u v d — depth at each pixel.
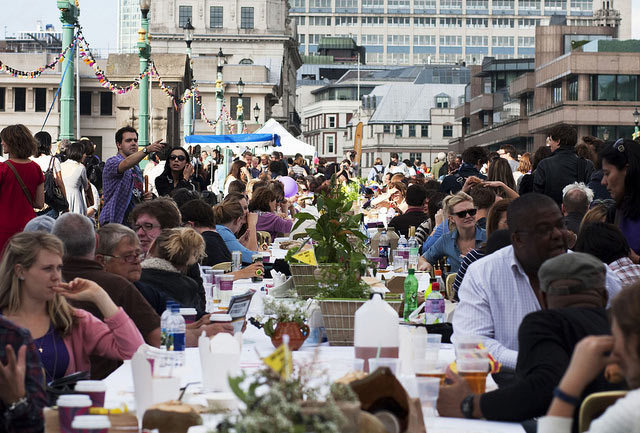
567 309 4.75
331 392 3.29
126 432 4.17
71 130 21.09
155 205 8.86
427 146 182.50
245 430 2.92
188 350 6.44
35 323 5.86
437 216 12.60
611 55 88.50
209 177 30.86
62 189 14.88
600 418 3.50
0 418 4.71
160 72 44.50
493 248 7.68
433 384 4.58
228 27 118.94
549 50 100.50
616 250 7.13
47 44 159.88
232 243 11.89
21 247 5.77
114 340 6.01
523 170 20.50
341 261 6.61
